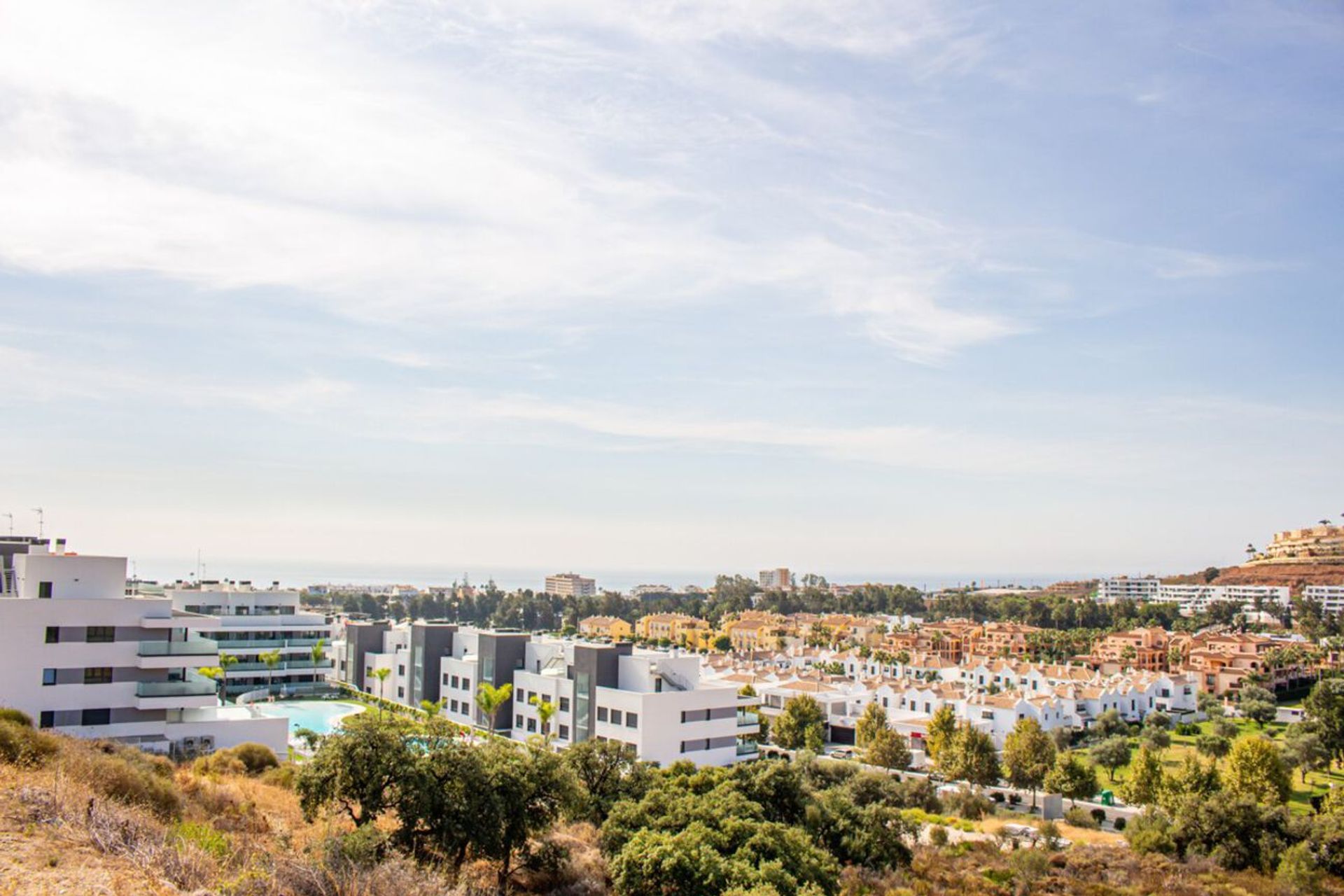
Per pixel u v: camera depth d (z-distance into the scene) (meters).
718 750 76.56
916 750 98.69
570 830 40.97
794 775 47.03
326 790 29.64
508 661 89.44
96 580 57.97
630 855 30.50
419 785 30.23
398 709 91.50
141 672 57.50
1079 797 74.94
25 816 18.03
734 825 33.69
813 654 173.75
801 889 29.27
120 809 20.48
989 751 81.44
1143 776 73.75
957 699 112.94
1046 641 189.00
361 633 111.88
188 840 19.25
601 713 76.31
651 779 44.19
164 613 59.16
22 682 53.50
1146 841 56.94
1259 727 119.94
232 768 46.91
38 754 27.97
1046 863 50.88
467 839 30.80
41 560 56.31
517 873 33.81
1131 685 128.75
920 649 179.12
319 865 20.03
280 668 100.25
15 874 14.55
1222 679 144.00
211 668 83.75
